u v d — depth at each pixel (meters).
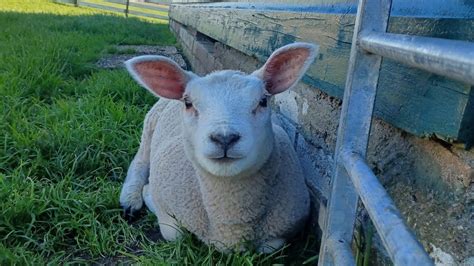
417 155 0.43
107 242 0.68
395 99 0.45
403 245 0.26
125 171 0.92
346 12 0.55
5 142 0.91
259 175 0.57
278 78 0.57
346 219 0.44
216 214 0.59
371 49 0.37
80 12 4.89
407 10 0.45
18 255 0.64
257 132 0.53
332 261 0.45
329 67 0.60
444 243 0.38
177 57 2.41
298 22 0.71
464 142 0.37
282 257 0.60
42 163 0.87
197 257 0.61
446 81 0.37
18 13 3.84
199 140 0.52
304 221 0.64
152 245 0.68
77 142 0.94
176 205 0.64
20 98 1.22
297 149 0.77
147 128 0.86
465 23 0.36
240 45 1.07
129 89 1.33
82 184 0.85
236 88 0.54
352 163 0.38
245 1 1.12
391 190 0.46
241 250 0.61
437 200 0.40
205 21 1.74
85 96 1.28
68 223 0.70
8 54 1.69
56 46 1.84
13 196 0.75
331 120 0.62
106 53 2.36
